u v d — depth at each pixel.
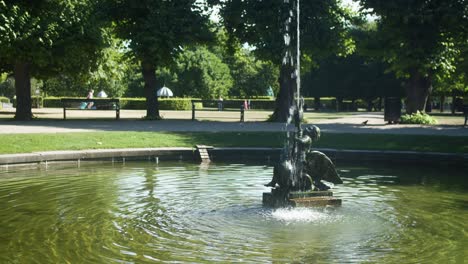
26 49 26.33
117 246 7.25
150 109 32.22
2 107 55.28
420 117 29.50
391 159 17.16
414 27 29.03
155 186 12.12
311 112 53.56
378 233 8.05
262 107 61.25
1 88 91.06
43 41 26.30
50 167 15.37
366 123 28.62
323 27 29.61
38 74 31.11
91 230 8.12
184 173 14.27
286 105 30.75
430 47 29.06
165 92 72.81
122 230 8.13
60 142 17.45
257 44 30.73
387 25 30.41
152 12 29.97
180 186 12.15
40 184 12.31
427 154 16.88
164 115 40.50
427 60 28.61
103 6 30.45
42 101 58.88
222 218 8.96
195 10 31.08
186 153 17.53
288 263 6.51
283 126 26.48
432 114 51.47
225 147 18.00
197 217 9.02
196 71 84.25
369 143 18.89
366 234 7.98
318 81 63.12
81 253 6.91
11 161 14.77
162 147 17.83
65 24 27.28
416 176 14.10
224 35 33.78
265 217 9.05
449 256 6.90
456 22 28.44
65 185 12.19
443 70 30.12
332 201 9.99
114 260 6.61
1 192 11.25
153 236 7.79
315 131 10.40
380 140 19.39
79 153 16.11
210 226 8.41
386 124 28.67
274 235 7.87
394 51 30.53
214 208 9.77
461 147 17.95
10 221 8.66
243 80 93.75
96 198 10.62
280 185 10.01
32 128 22.28
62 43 27.34
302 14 29.28
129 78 85.94
